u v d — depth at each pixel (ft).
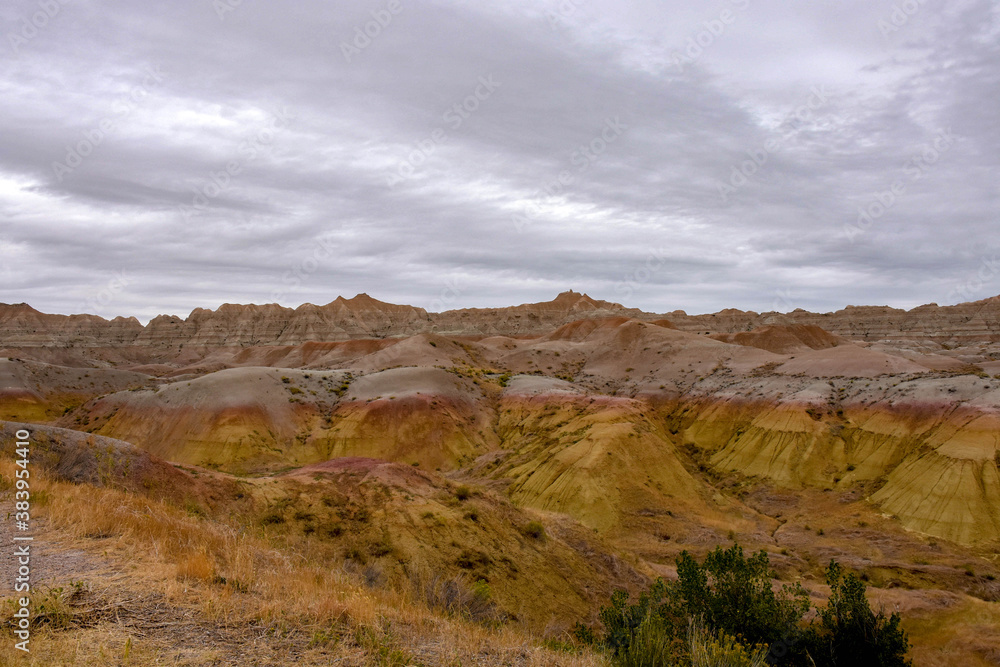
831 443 226.99
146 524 40.60
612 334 461.78
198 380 278.67
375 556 73.56
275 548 56.34
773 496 207.72
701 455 260.01
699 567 46.14
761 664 32.09
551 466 200.54
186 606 28.19
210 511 74.49
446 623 35.06
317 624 28.73
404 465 100.42
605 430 211.82
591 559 94.53
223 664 23.03
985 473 174.50
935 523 167.84
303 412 279.69
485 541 84.17
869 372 277.44
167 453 245.04
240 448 241.35
